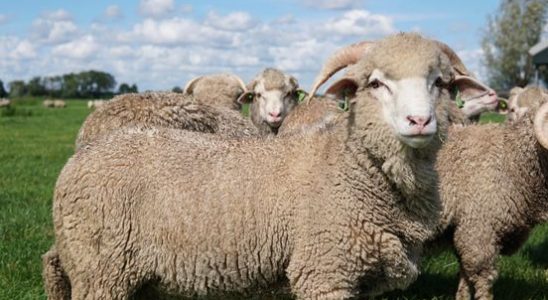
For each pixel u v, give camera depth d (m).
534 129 5.90
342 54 4.63
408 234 4.40
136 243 4.48
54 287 4.89
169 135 4.77
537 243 8.43
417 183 4.29
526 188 6.13
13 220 8.47
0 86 117.62
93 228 4.48
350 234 4.27
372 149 4.23
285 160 4.51
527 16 49.97
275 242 4.39
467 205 6.12
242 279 4.49
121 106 6.51
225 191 4.43
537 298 6.67
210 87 10.12
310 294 4.35
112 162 4.54
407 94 4.01
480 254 6.13
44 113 46.75
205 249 4.42
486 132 6.32
